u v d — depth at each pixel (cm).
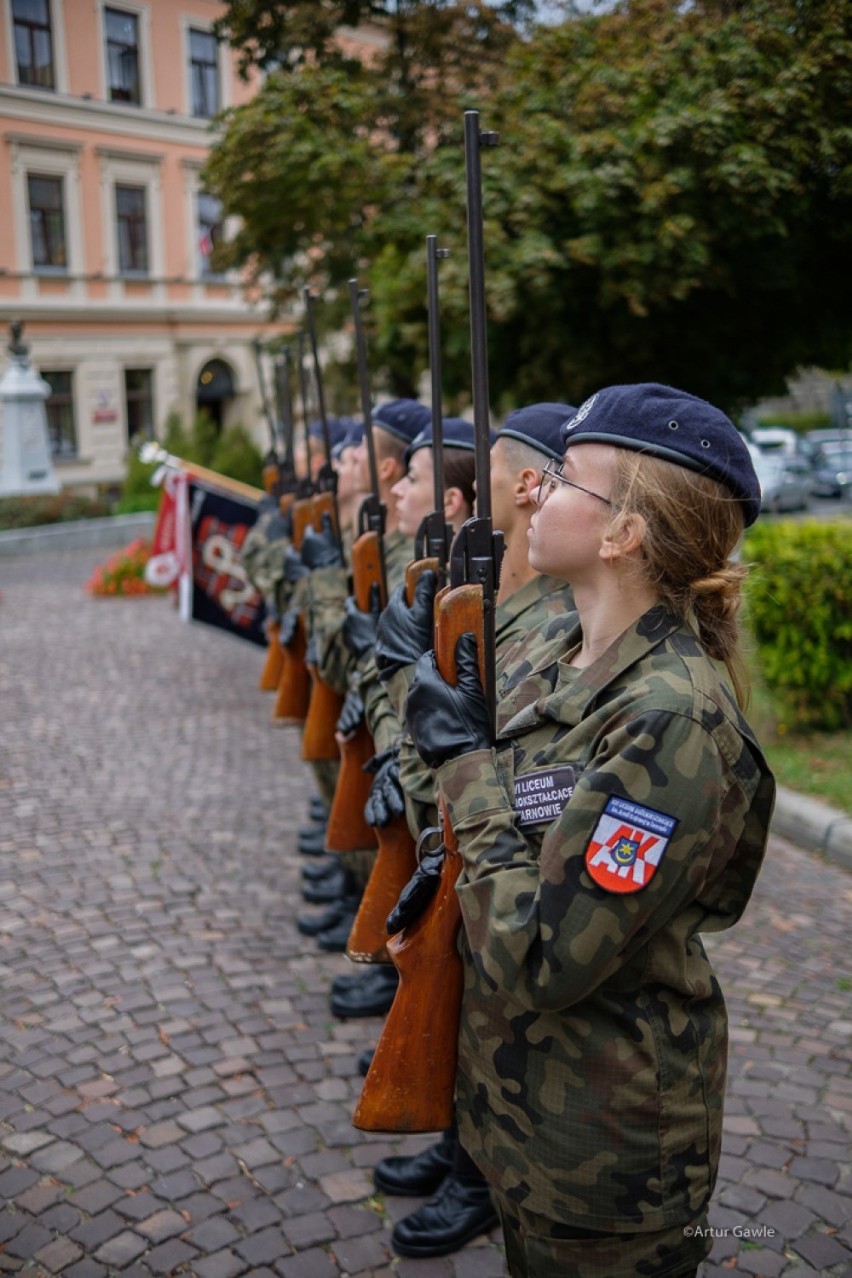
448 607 157
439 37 980
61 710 693
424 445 280
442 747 153
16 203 2094
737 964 353
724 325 657
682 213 573
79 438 2316
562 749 149
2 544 1538
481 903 144
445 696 155
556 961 134
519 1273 170
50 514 1675
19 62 2016
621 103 595
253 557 510
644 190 573
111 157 2203
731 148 535
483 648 158
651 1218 147
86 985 341
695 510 145
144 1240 232
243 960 359
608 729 143
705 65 551
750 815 152
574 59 668
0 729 645
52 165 2130
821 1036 310
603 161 600
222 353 2533
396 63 1005
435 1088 169
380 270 862
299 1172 255
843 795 471
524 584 221
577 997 136
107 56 2125
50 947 367
